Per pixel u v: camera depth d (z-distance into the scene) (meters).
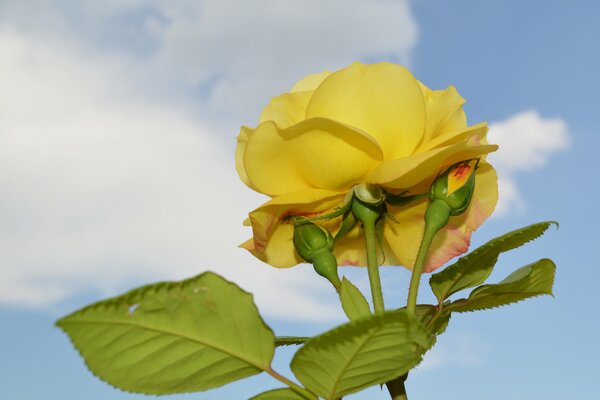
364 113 0.33
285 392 0.28
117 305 0.26
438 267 0.36
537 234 0.33
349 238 0.36
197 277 0.26
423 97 0.33
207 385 0.28
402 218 0.36
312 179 0.33
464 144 0.31
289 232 0.35
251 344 0.28
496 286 0.33
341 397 0.28
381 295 0.32
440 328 0.36
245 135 0.36
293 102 0.35
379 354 0.27
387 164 0.32
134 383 0.27
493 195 0.36
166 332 0.27
